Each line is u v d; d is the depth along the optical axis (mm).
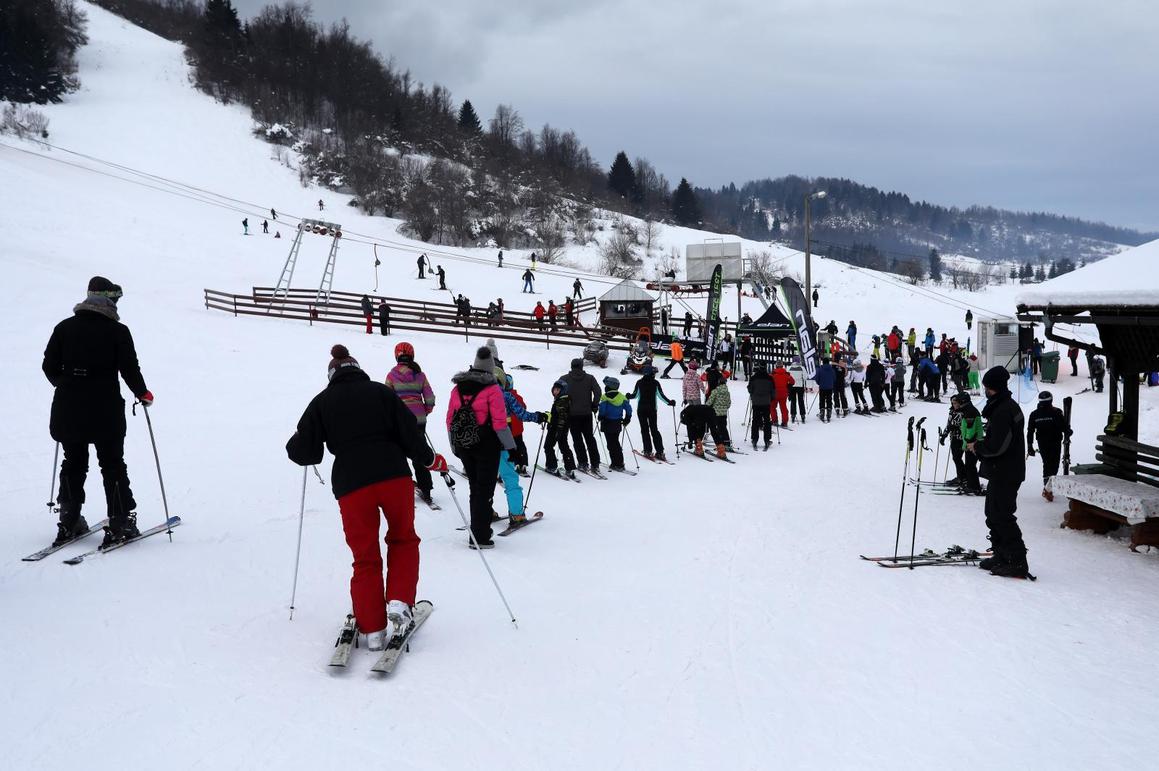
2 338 19266
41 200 51469
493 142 130250
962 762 4098
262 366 20734
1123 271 9430
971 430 12055
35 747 3738
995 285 92125
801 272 73812
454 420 7672
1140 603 6875
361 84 124062
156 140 93125
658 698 4719
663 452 14852
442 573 6879
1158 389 26469
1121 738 4398
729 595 6770
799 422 22078
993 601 6793
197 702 4273
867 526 9820
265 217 73125
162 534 7410
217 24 123938
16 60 93125
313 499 9383
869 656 5477
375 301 39688
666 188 162625
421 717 4285
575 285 50125
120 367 6816
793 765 4020
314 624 5496
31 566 6211
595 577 7082
